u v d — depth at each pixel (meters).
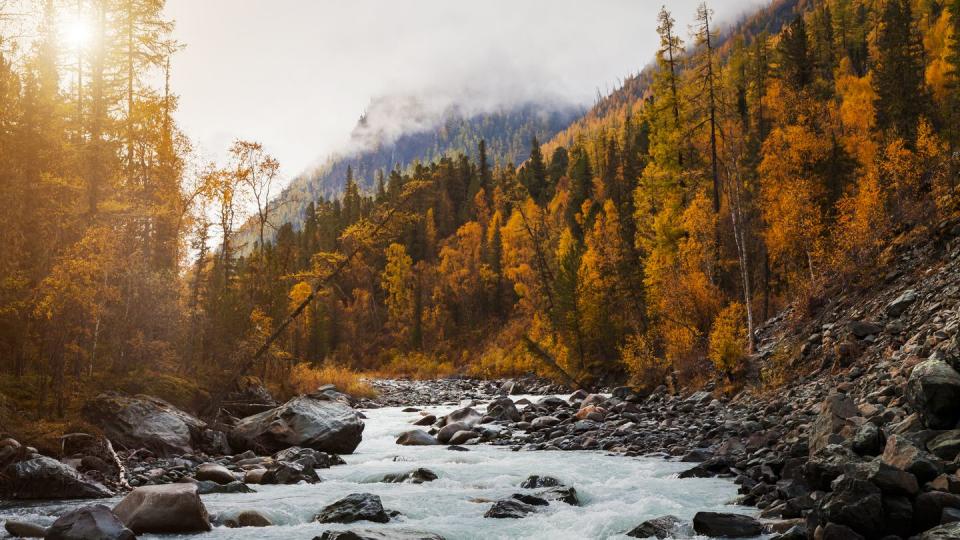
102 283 23.27
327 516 12.60
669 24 49.88
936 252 24.75
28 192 24.80
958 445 10.38
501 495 14.73
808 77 80.56
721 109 43.91
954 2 57.19
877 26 94.25
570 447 22.58
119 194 26.84
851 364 22.03
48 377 21.80
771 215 36.22
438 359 88.94
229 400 29.55
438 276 104.94
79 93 30.69
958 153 28.66
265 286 39.34
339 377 48.06
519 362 69.62
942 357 12.38
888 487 9.05
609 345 48.34
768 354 29.67
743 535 10.59
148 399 21.91
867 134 51.41
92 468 16.55
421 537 10.53
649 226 47.66
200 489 15.26
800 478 12.94
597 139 142.62
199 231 32.34
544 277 55.47
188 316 28.86
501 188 128.50
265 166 35.03
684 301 36.59
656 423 25.64
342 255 34.88
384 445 25.42
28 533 11.47
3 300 22.31
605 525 11.72
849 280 28.45
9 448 15.45
